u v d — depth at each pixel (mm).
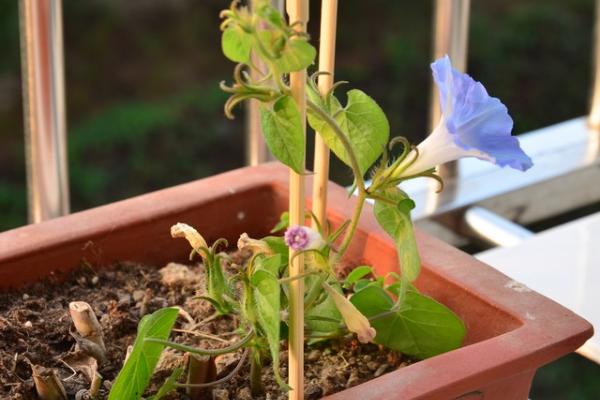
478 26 2525
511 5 2590
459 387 718
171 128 2379
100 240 859
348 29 2527
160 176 2312
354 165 727
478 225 1040
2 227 2195
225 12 646
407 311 784
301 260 687
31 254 836
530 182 1090
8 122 2332
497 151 722
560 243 998
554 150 1143
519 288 801
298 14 657
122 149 2336
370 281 824
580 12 2586
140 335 707
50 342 802
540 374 1797
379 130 772
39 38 906
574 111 2416
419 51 2510
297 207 679
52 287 849
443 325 783
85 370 777
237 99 662
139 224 869
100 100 2438
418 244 843
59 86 921
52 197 939
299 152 665
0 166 2287
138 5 2566
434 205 1047
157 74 2500
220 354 738
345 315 713
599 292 939
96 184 2262
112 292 847
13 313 812
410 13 2574
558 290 939
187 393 763
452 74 721
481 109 722
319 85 768
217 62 2547
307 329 790
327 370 791
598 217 1039
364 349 811
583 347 886
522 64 2477
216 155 2363
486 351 738
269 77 675
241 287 820
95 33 2516
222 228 902
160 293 852
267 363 794
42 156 931
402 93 2430
